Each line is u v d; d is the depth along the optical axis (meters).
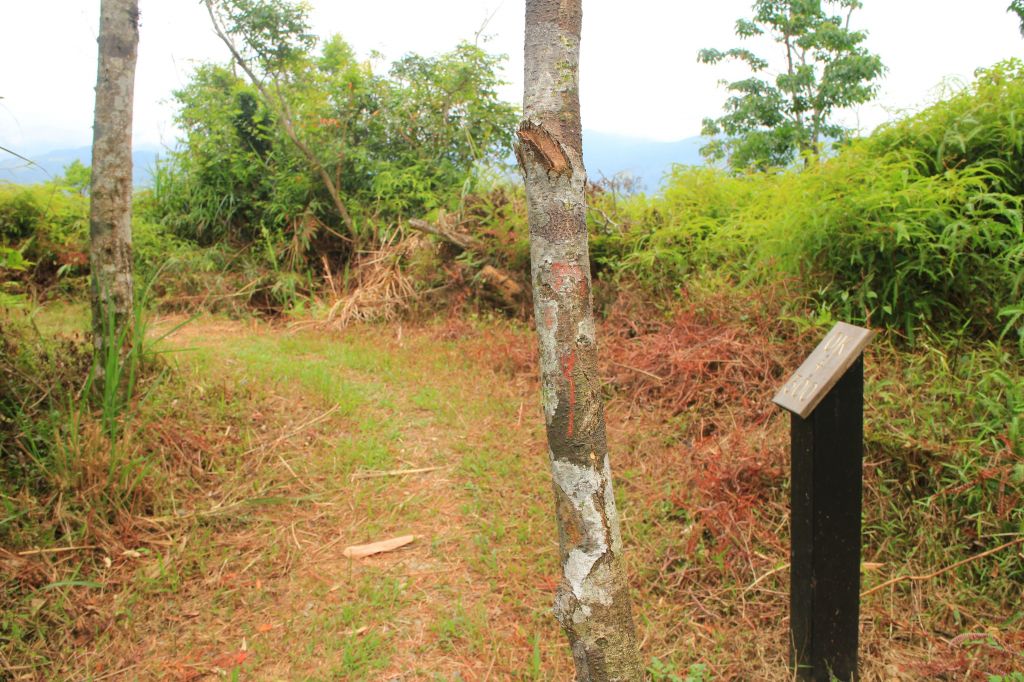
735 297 5.27
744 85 14.48
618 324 6.15
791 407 2.41
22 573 3.06
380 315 7.79
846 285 4.74
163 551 3.43
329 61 10.27
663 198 7.17
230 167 9.77
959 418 3.57
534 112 1.89
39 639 2.85
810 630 2.47
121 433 3.94
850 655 2.51
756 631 2.89
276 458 4.33
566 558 2.00
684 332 5.30
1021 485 3.16
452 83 9.98
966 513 3.27
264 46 9.57
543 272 1.91
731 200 6.74
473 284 7.70
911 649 2.79
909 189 4.33
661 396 4.93
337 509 3.90
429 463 4.43
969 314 4.36
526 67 1.92
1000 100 4.67
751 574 3.20
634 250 6.81
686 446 4.23
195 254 9.07
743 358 4.71
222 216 9.80
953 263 4.33
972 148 4.79
